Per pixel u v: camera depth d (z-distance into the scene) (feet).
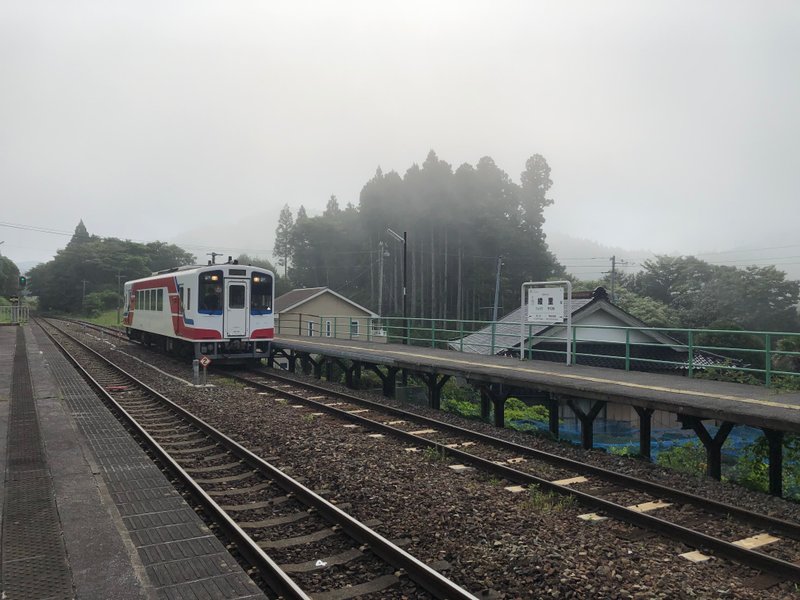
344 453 28.12
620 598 14.47
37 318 237.45
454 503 21.17
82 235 391.86
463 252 200.54
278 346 68.18
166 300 69.72
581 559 16.61
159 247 338.75
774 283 146.51
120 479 21.70
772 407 25.76
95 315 263.70
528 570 15.74
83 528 16.29
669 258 191.83
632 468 27.48
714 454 28.14
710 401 27.27
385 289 205.46
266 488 23.25
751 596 14.93
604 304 67.56
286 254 314.35
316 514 20.17
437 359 48.29
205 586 13.58
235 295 61.46
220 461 27.37
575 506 21.47
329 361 62.49
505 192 214.90
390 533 18.58
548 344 69.31
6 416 31.76
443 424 34.63
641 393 29.68
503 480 24.84
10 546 15.08
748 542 18.52
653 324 147.95
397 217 207.92
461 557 16.79
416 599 14.61
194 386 49.32
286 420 36.06
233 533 17.74
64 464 22.70
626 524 19.85
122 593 12.72
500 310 187.83
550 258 212.43
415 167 221.87
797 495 28.07
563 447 31.55
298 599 13.70
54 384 44.60
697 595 14.76
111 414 34.40
